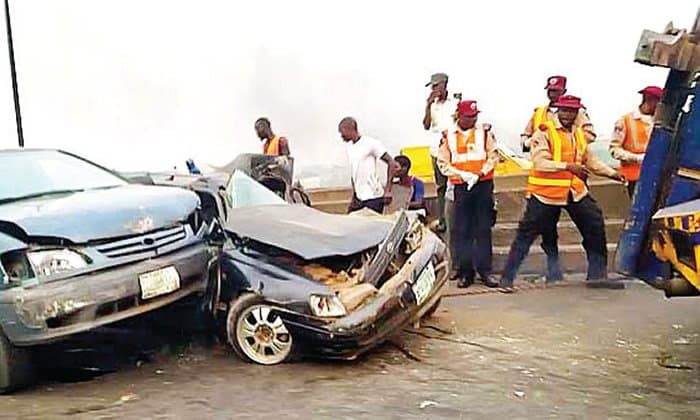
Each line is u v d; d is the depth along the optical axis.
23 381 5.28
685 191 4.65
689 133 4.63
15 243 5.03
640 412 4.27
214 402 4.86
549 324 6.36
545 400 4.53
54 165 6.52
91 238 5.18
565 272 8.87
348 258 5.67
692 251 4.29
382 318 5.40
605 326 6.19
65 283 4.99
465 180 8.20
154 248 5.45
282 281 5.50
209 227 5.99
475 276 8.55
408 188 9.58
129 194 5.88
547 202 7.90
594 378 4.89
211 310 5.82
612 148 8.10
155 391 5.17
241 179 7.28
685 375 4.87
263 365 5.61
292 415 4.54
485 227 8.29
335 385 5.06
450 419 4.31
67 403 5.01
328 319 5.29
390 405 4.60
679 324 6.15
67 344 5.59
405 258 6.02
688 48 4.58
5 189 5.98
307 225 6.04
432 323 6.56
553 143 7.87
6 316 4.96
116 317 5.15
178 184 7.71
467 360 5.45
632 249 4.87
